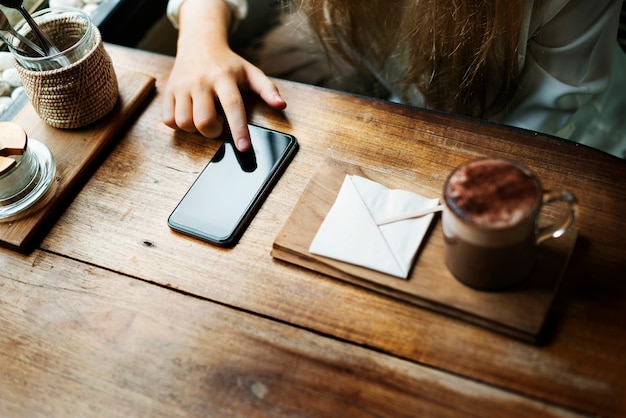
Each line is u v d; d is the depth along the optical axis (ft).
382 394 2.29
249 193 2.87
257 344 2.46
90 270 2.77
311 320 2.49
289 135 3.07
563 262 2.43
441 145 2.93
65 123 3.18
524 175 2.12
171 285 2.67
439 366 2.31
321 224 2.66
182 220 2.83
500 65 3.57
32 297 2.73
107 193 3.04
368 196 2.71
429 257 2.52
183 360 2.47
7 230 2.89
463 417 2.20
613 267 2.46
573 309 2.37
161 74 3.56
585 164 2.78
